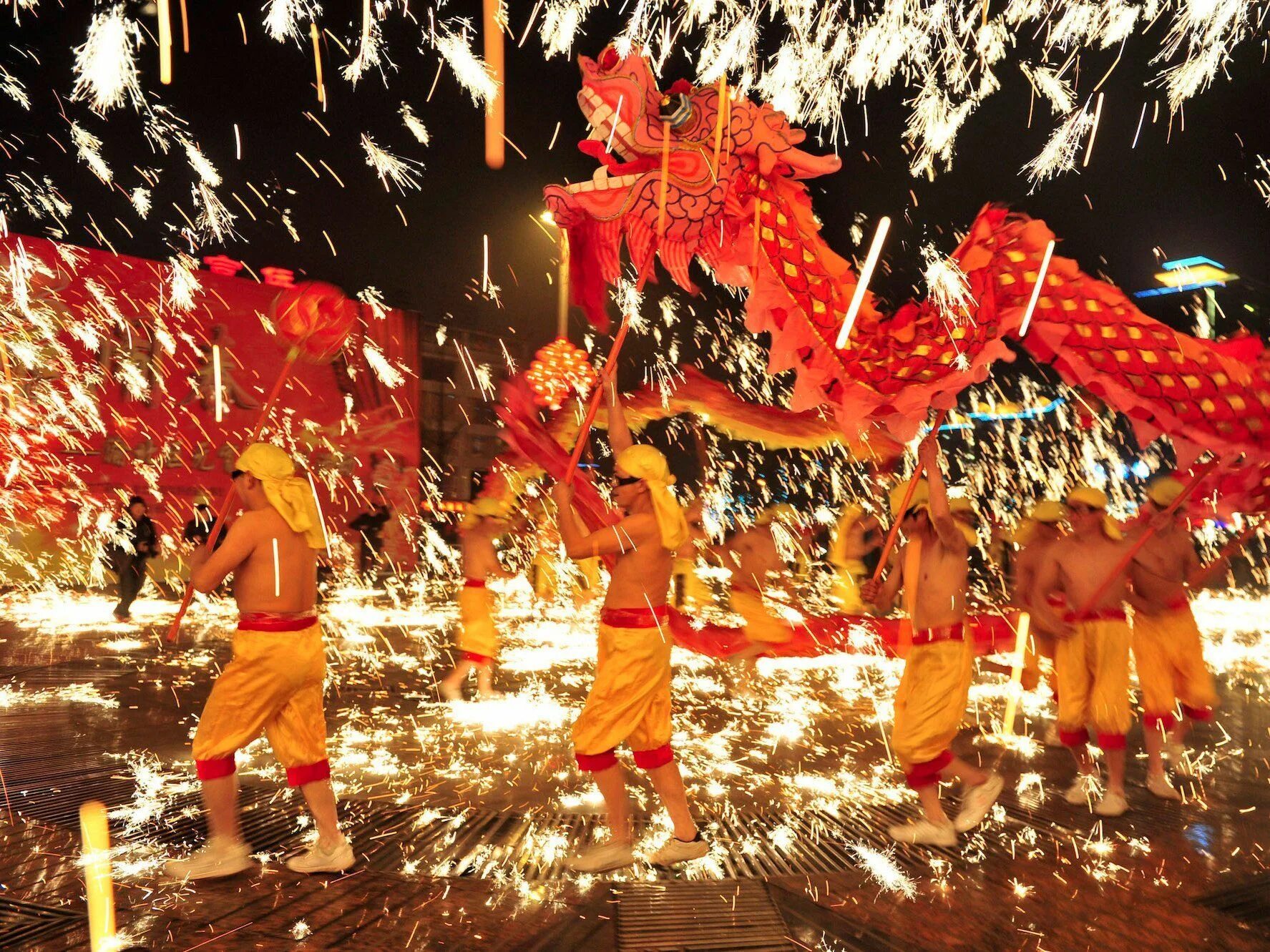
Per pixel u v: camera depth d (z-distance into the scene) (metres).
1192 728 6.49
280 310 4.00
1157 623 5.05
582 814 4.37
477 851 3.85
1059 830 4.27
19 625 11.14
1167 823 4.39
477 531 7.11
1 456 13.61
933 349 3.91
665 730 3.83
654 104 4.16
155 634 10.45
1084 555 4.73
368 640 10.53
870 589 4.47
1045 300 4.02
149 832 3.98
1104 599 4.65
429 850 3.85
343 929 3.07
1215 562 5.15
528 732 6.09
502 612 13.34
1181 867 3.80
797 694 7.70
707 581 16.30
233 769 3.58
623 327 4.27
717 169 4.12
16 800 4.38
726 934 3.10
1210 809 4.62
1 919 3.08
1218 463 4.67
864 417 4.07
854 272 4.29
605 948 2.97
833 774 5.22
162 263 14.97
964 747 5.92
